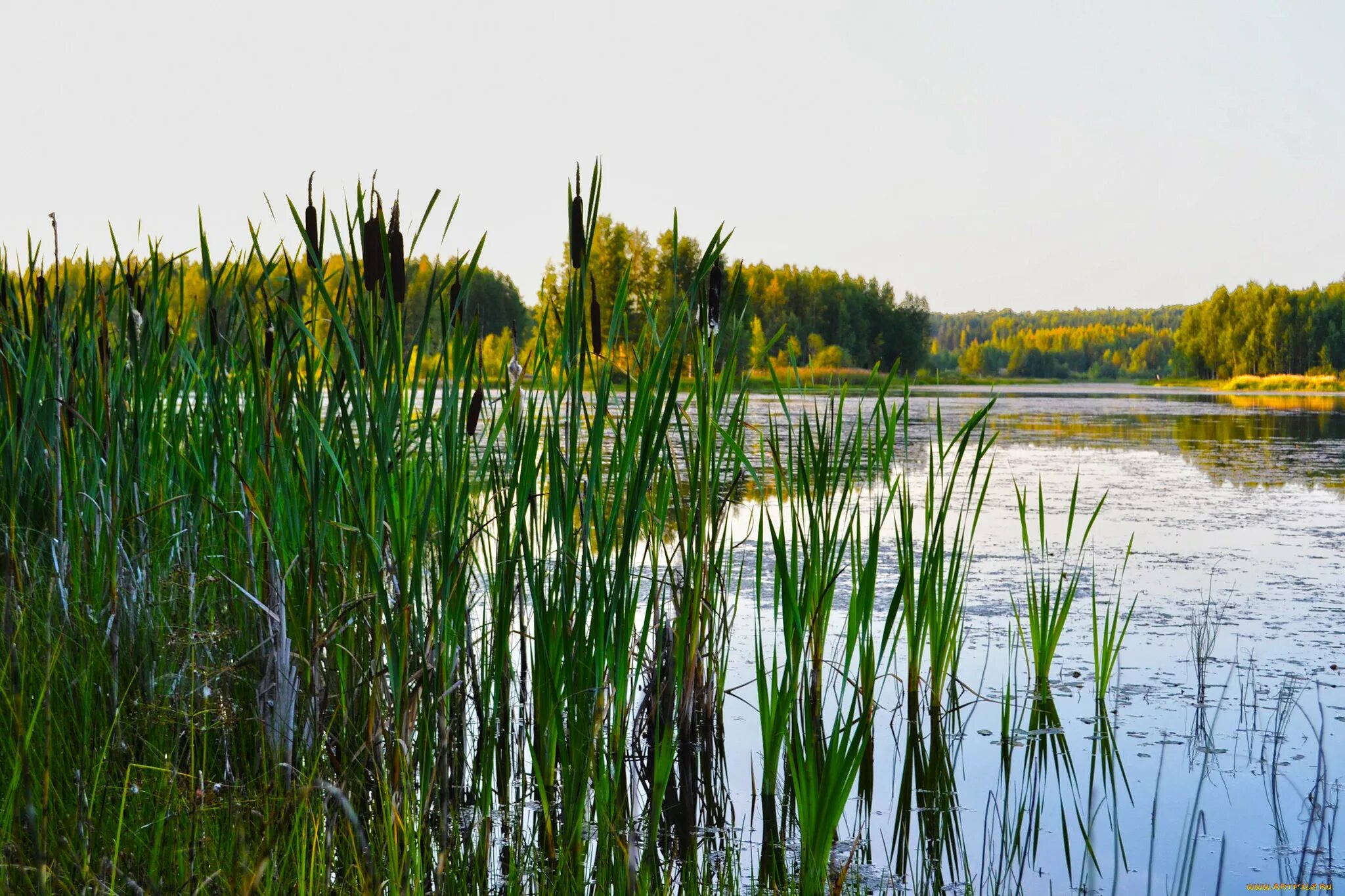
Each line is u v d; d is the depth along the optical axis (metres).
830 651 4.62
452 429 2.45
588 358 2.89
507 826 2.92
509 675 3.15
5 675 2.23
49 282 3.15
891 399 35.75
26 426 2.80
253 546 2.51
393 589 2.62
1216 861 2.85
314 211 2.22
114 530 2.69
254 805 2.29
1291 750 3.57
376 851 2.28
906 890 2.72
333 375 2.31
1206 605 5.46
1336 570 6.37
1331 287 105.44
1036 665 4.13
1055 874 2.80
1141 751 3.59
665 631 3.61
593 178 2.56
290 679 2.43
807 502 3.64
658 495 3.50
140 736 2.49
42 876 1.64
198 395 3.04
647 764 3.54
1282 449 15.42
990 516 8.40
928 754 3.62
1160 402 40.44
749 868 2.84
